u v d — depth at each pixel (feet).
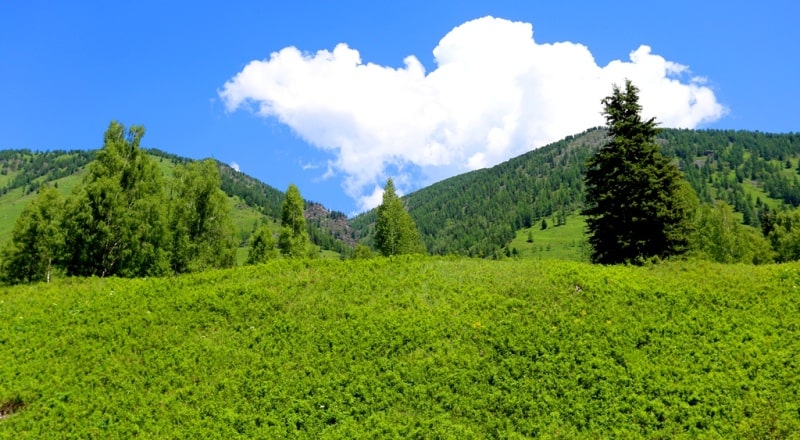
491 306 88.99
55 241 149.28
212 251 184.55
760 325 81.82
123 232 153.28
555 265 108.47
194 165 189.26
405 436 60.90
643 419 62.69
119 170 160.56
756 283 96.43
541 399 66.85
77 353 79.97
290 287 101.19
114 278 122.42
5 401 68.33
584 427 62.28
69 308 97.09
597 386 68.49
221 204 188.34
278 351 79.36
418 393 68.54
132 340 82.74
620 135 145.28
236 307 92.53
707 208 216.54
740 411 62.69
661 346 76.95
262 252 207.00
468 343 78.89
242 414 65.51
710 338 78.59
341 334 82.28
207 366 76.13
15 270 173.17
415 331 81.56
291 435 61.93
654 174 136.87
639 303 88.84
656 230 136.15
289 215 219.41
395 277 104.99
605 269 107.24
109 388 71.41
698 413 62.90
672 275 103.81
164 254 165.58
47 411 66.28
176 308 94.12
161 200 174.40
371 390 69.41
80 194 154.51
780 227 297.12
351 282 101.96
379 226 268.41
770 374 69.26
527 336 78.84
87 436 61.87
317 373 73.15
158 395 69.72
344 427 62.59
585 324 81.76
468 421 64.13
